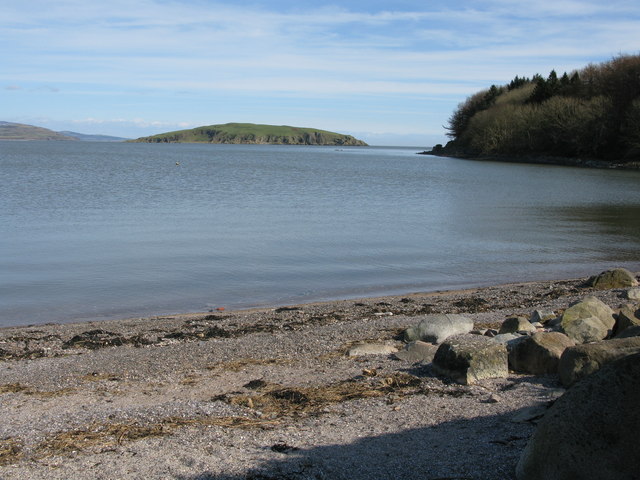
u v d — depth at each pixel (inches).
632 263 845.2
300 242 949.8
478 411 275.6
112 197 1552.7
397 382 322.7
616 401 177.5
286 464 221.3
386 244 949.8
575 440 179.8
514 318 420.5
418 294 644.7
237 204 1467.8
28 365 386.3
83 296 621.3
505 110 5027.1
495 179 2635.3
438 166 3843.5
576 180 2615.7
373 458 225.0
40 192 1619.1
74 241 920.3
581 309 421.4
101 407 301.6
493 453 224.1
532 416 259.8
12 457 235.1
